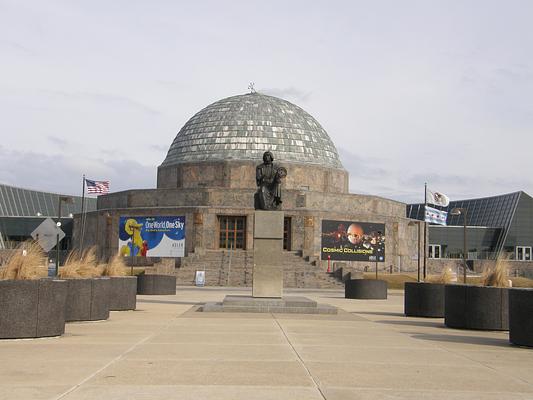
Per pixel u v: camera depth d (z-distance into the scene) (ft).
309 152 242.58
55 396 30.32
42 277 57.62
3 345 46.98
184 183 232.12
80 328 58.85
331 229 204.95
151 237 205.16
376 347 48.55
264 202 86.33
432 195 263.70
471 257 310.24
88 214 226.17
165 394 31.04
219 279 170.09
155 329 58.34
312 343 49.93
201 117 252.21
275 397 30.76
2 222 289.94
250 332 56.59
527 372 38.93
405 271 223.30
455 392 32.68
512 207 320.29
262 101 253.24
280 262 84.79
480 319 63.77
